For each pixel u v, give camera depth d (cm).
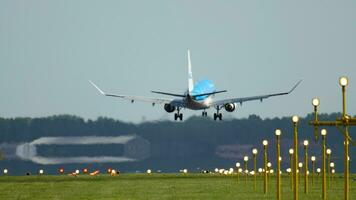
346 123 16362
